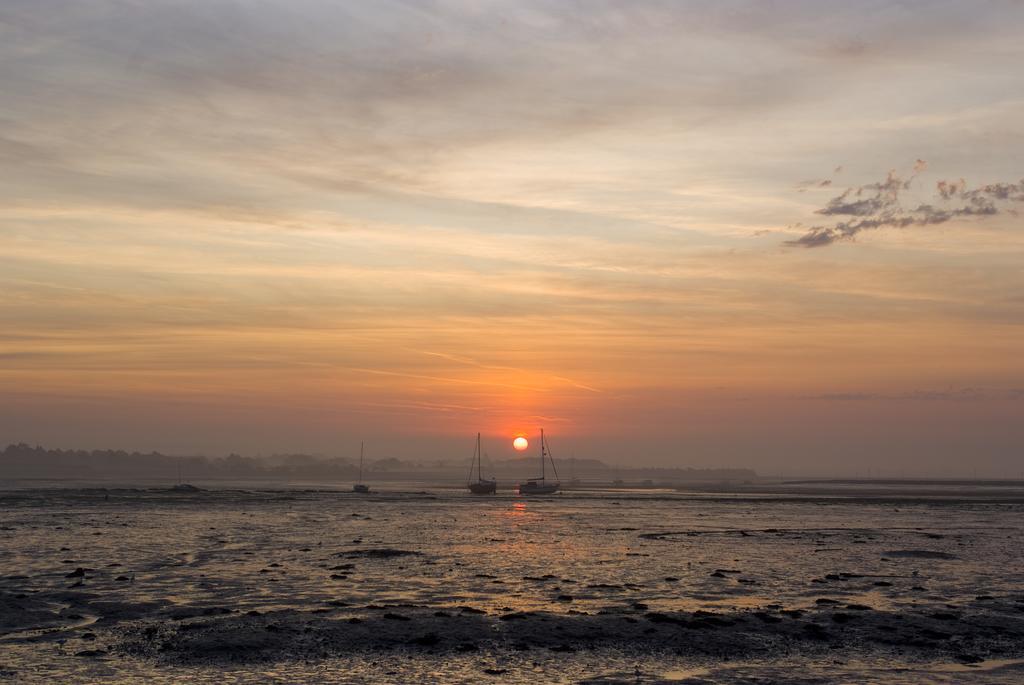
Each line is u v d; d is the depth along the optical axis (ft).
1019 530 265.13
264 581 134.82
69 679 76.18
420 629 94.99
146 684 74.64
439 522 294.87
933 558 177.58
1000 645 91.56
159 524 257.34
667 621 101.04
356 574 144.05
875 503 491.31
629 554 183.83
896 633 96.32
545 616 103.09
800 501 525.34
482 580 139.03
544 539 223.51
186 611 106.32
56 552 173.37
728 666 82.89
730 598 123.34
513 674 79.46
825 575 148.97
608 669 81.46
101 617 102.73
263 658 83.25
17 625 97.71
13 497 432.66
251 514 322.75
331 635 91.97
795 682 77.66
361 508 393.29
